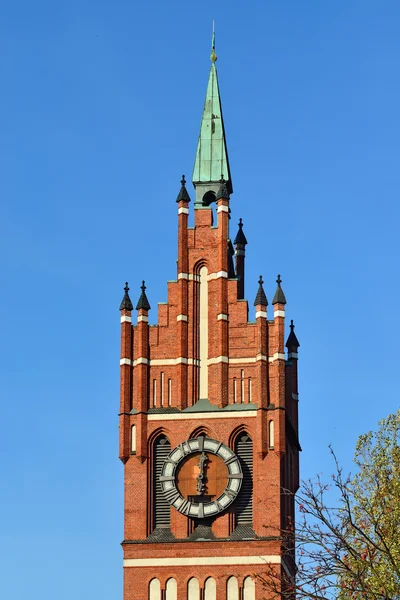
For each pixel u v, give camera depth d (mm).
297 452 116938
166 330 112375
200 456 108625
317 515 73938
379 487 87938
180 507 107625
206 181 115500
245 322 111750
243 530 106625
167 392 110938
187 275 113250
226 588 105188
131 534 107625
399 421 94875
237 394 110125
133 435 110000
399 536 83500
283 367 109875
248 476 108062
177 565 106250
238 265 119750
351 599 78250
